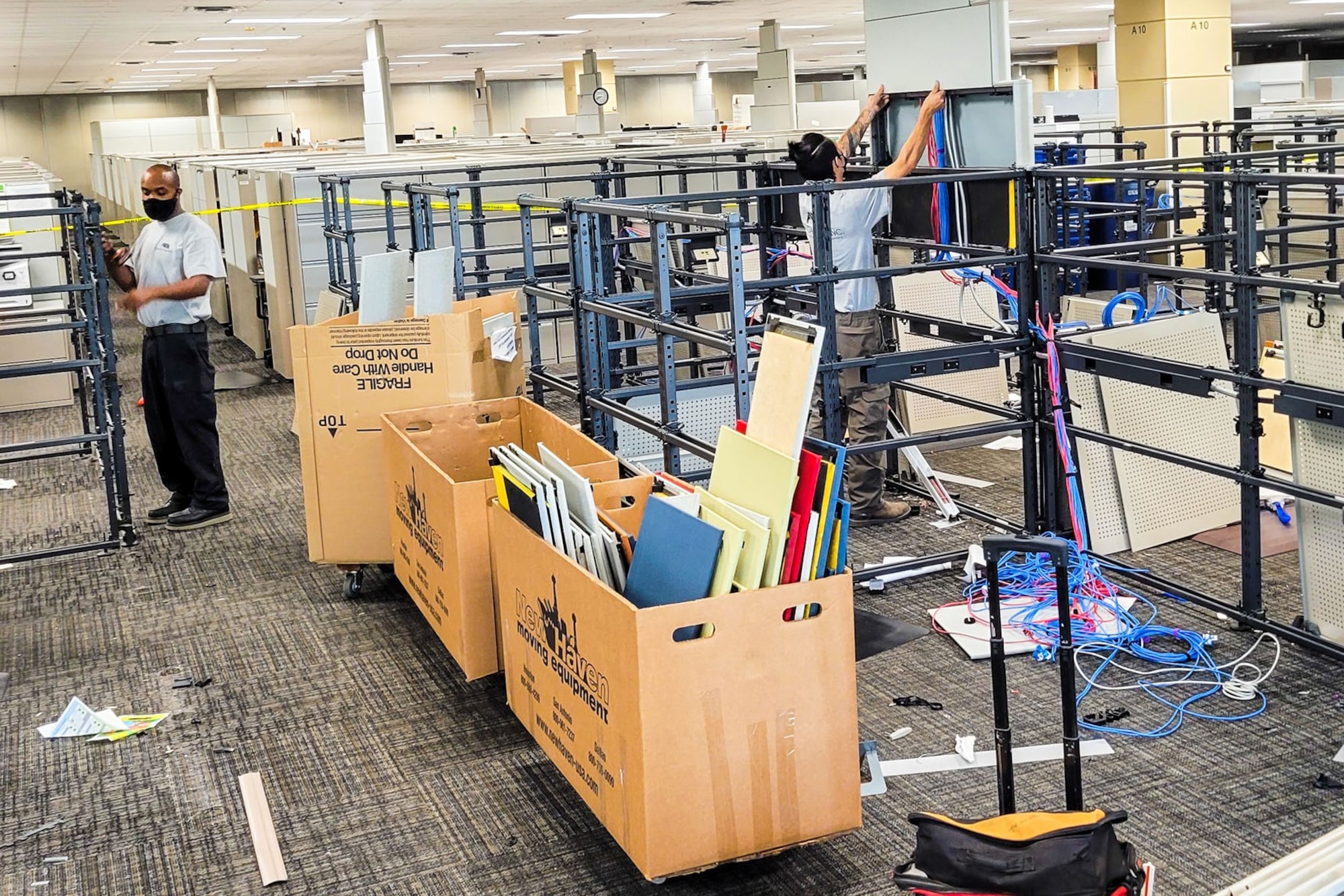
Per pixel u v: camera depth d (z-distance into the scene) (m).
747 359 3.12
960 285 5.53
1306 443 3.29
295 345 4.04
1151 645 3.53
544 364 8.30
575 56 23.81
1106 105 13.08
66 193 6.00
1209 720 3.05
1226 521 4.48
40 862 2.67
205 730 3.29
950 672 3.42
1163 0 10.91
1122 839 2.53
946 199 4.89
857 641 3.60
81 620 4.18
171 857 2.67
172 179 4.87
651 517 2.47
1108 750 2.91
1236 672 3.29
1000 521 4.39
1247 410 3.39
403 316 4.48
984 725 3.07
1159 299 4.98
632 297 4.61
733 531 2.29
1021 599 3.83
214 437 5.21
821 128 13.80
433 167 7.18
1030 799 2.70
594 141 11.87
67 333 7.94
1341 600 3.30
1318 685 3.21
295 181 7.54
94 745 3.23
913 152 4.58
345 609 4.17
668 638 2.18
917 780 2.82
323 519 4.14
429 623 3.58
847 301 4.54
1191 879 2.38
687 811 2.24
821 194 3.67
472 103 30.81
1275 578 3.98
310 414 4.07
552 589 2.55
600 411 4.04
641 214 3.37
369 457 4.07
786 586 2.27
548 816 2.76
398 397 4.02
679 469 3.56
